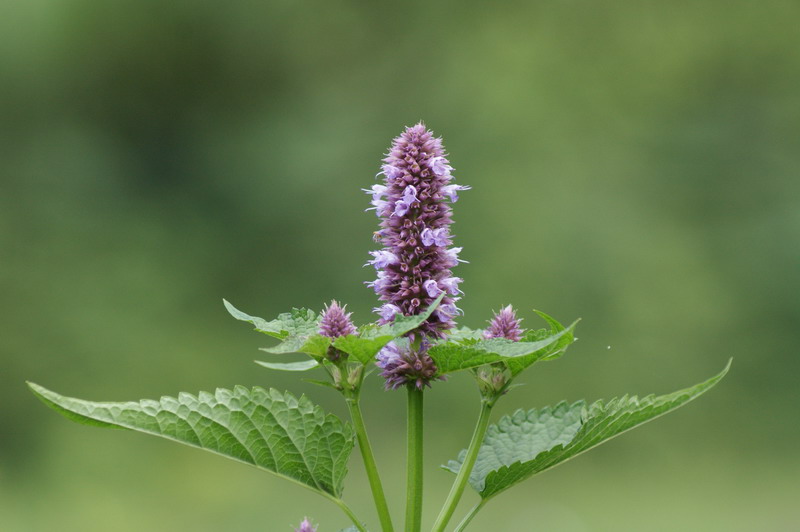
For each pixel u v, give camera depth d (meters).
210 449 1.14
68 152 6.07
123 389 4.89
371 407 4.66
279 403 1.15
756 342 5.29
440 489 3.69
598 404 1.16
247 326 5.55
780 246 5.64
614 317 5.29
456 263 1.16
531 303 5.33
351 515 1.15
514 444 1.18
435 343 1.15
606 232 5.61
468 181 5.93
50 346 4.97
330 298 5.80
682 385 5.07
